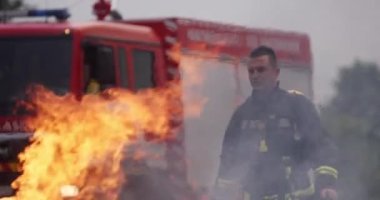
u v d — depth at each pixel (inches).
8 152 497.7
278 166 374.3
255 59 374.6
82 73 510.9
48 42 513.0
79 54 511.2
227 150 380.8
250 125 377.7
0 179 498.6
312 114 374.3
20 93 510.0
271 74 374.9
